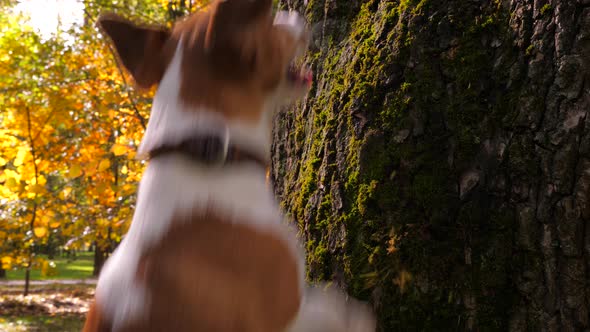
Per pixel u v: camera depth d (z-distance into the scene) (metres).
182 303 1.28
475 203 2.13
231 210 1.42
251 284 1.36
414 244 2.19
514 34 2.16
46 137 8.36
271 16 1.56
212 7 1.64
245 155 1.50
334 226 2.44
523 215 2.04
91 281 21.38
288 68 1.63
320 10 2.92
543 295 2.00
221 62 1.51
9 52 9.04
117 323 1.30
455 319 2.11
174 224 1.38
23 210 8.19
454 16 2.30
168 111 1.52
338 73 2.65
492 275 2.07
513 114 2.10
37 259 7.76
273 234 1.44
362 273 2.27
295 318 1.44
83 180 9.09
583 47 2.01
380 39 2.47
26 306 12.59
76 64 9.53
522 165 2.06
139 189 1.50
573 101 2.00
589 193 1.96
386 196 2.28
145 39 1.68
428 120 2.27
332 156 2.54
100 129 9.44
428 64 2.30
